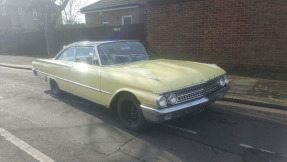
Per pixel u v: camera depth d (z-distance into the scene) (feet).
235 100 17.29
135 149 10.73
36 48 58.65
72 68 16.08
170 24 30.78
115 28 39.47
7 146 11.30
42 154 10.50
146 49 16.80
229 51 26.71
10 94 21.50
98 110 16.42
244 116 14.49
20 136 12.37
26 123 14.20
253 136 11.75
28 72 35.14
